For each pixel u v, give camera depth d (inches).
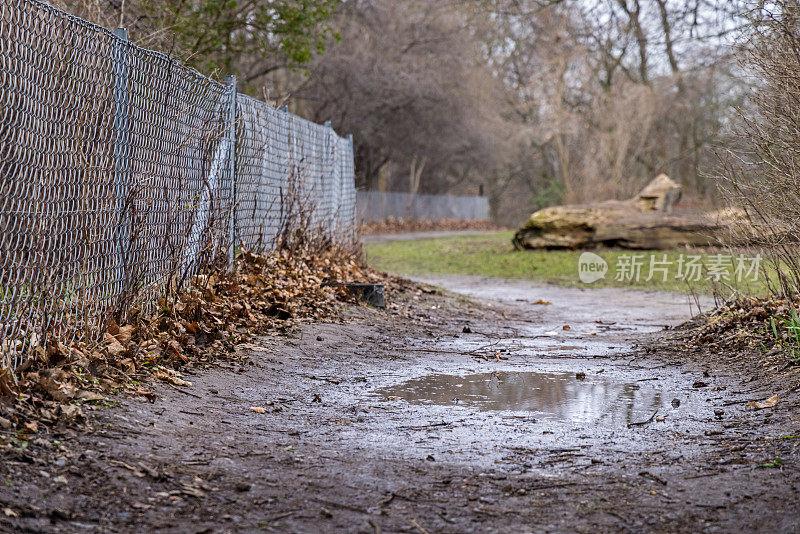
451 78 2967.5
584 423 350.3
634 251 1584.6
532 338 625.9
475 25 3260.3
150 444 281.1
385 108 2731.3
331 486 262.1
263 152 661.3
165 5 842.2
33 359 315.6
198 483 253.6
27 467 238.8
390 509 243.8
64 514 217.5
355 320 609.9
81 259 359.3
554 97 2827.3
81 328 358.3
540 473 279.1
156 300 442.6
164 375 362.9
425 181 3661.4
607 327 701.9
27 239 316.2
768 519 229.3
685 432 330.0
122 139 396.2
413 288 858.8
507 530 228.7
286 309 560.7
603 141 2370.8
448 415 365.7
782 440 301.6
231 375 401.1
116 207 393.1
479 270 1318.9
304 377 429.1
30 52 312.2
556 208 1713.8
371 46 2672.2
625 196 2309.3
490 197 4520.2
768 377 408.5
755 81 539.5
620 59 2842.0
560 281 1145.4
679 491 257.0
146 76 424.2
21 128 307.1
